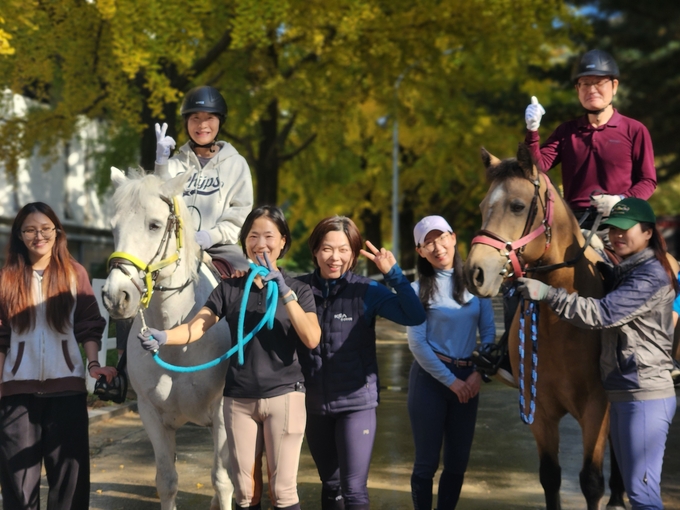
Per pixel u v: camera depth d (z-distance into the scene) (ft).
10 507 12.35
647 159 13.99
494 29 52.90
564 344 12.51
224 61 49.49
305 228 97.86
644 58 81.00
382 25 49.29
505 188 12.03
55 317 12.46
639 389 11.31
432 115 65.00
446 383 12.97
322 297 12.17
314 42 49.75
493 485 17.44
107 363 28.81
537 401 13.03
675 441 20.99
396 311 12.02
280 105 59.00
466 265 11.77
